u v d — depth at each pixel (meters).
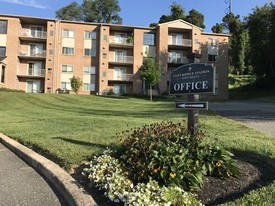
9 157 7.39
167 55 42.50
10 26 39.75
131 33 43.94
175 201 3.91
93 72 41.69
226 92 44.12
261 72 50.28
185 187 4.50
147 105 22.84
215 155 5.16
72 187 4.72
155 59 42.41
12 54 39.41
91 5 75.31
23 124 12.17
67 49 41.34
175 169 4.53
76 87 39.72
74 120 12.70
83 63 41.56
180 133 5.41
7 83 38.84
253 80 58.53
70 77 41.06
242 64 65.50
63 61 41.12
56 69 40.69
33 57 40.50
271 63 48.09
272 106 22.28
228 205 3.88
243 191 4.73
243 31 65.44
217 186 4.82
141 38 43.06
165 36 42.75
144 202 3.80
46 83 40.22
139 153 5.02
